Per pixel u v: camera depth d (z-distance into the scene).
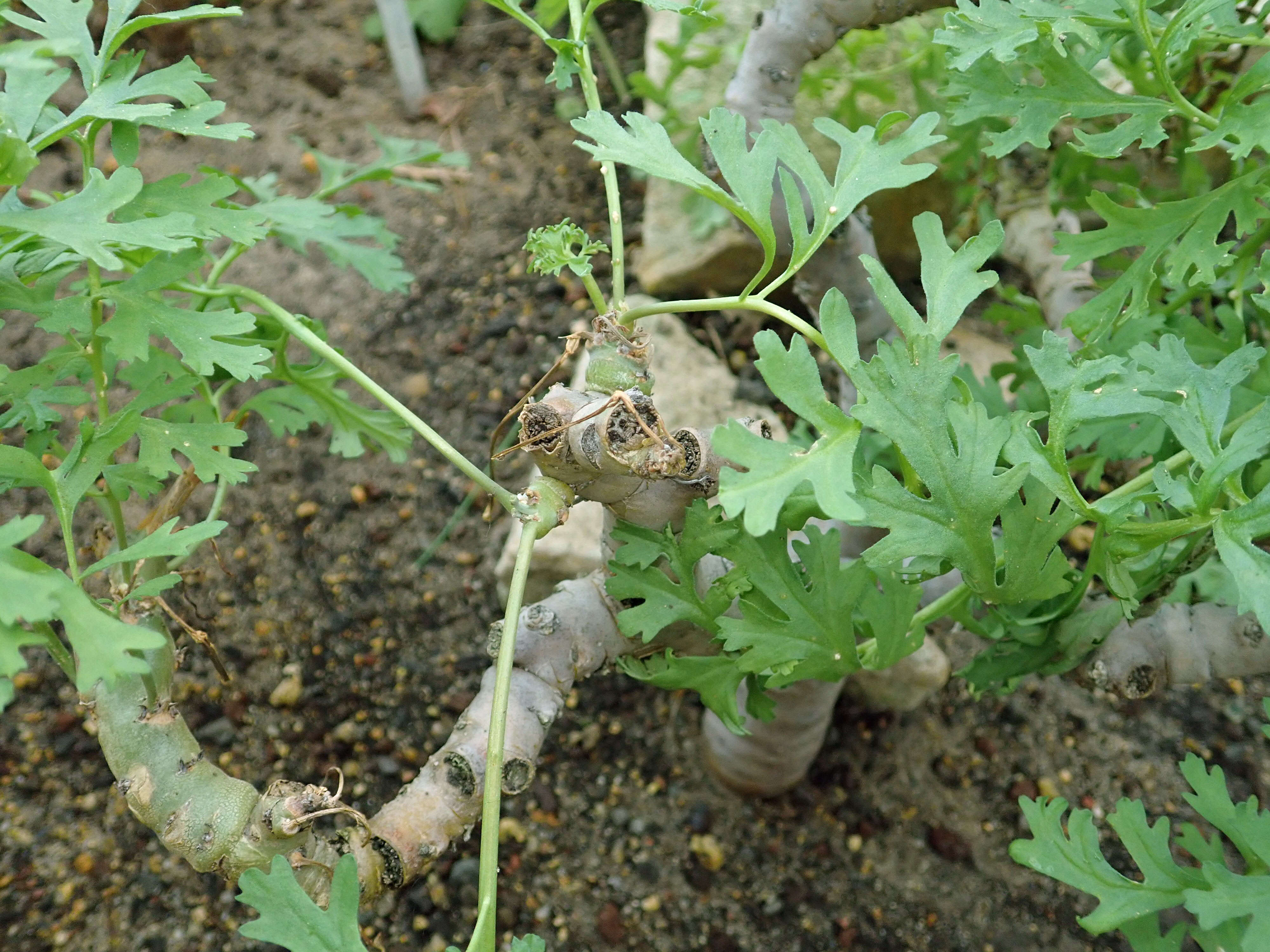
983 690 1.47
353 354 2.57
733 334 2.66
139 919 1.83
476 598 2.27
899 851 2.07
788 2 1.41
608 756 2.14
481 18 3.28
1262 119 1.06
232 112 2.94
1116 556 1.07
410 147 1.80
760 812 2.09
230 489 2.33
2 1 1.01
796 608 1.08
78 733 1.99
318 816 1.05
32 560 0.81
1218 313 1.48
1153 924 1.10
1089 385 1.01
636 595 1.12
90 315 1.14
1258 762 2.16
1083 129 1.79
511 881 1.97
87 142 1.08
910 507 0.97
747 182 1.01
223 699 2.08
